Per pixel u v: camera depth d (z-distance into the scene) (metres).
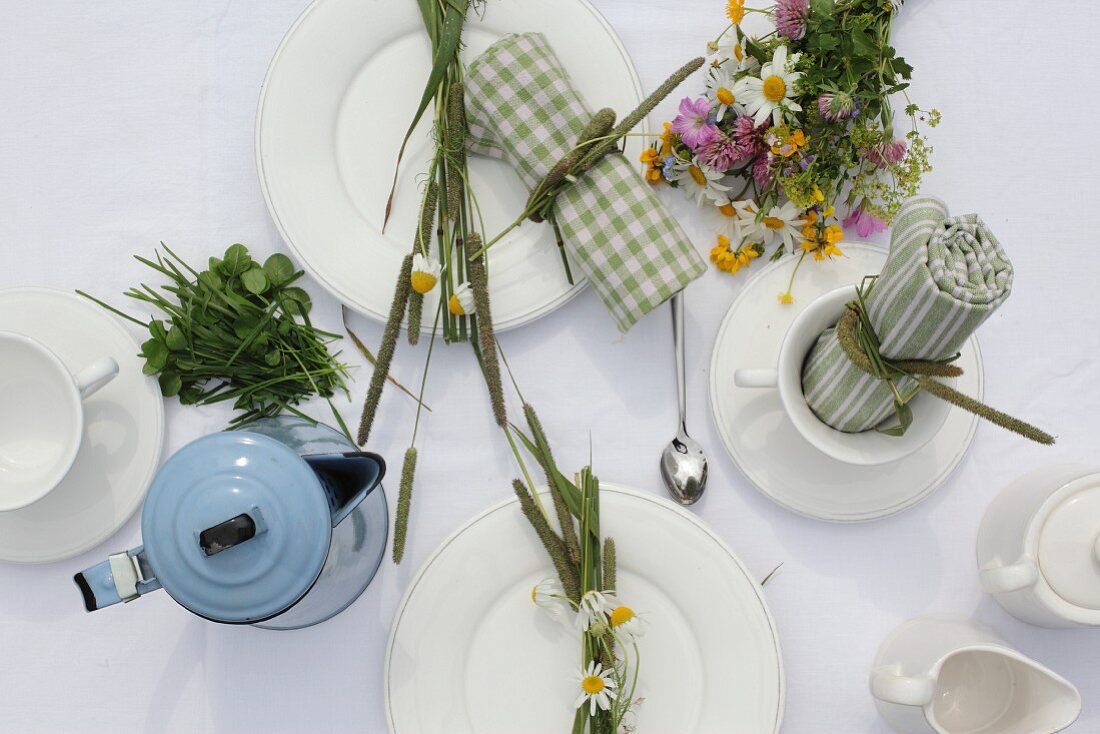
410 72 0.79
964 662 0.76
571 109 0.73
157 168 0.83
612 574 0.73
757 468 0.78
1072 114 0.83
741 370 0.71
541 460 0.76
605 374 0.82
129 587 0.62
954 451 0.78
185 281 0.79
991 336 0.83
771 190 0.76
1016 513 0.75
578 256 0.74
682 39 0.81
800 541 0.81
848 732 0.81
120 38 0.83
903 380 0.66
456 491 0.81
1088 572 0.70
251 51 0.83
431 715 0.77
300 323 0.81
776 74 0.70
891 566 0.81
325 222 0.77
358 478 0.66
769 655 0.76
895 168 0.74
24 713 0.81
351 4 0.77
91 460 0.78
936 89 0.83
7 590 0.81
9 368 0.74
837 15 0.73
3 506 0.70
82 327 0.78
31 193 0.82
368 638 0.81
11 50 0.82
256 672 0.81
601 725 0.73
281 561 0.62
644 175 0.79
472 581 0.77
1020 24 0.82
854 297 0.66
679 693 0.77
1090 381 0.82
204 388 0.81
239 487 0.62
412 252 0.75
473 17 0.77
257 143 0.77
